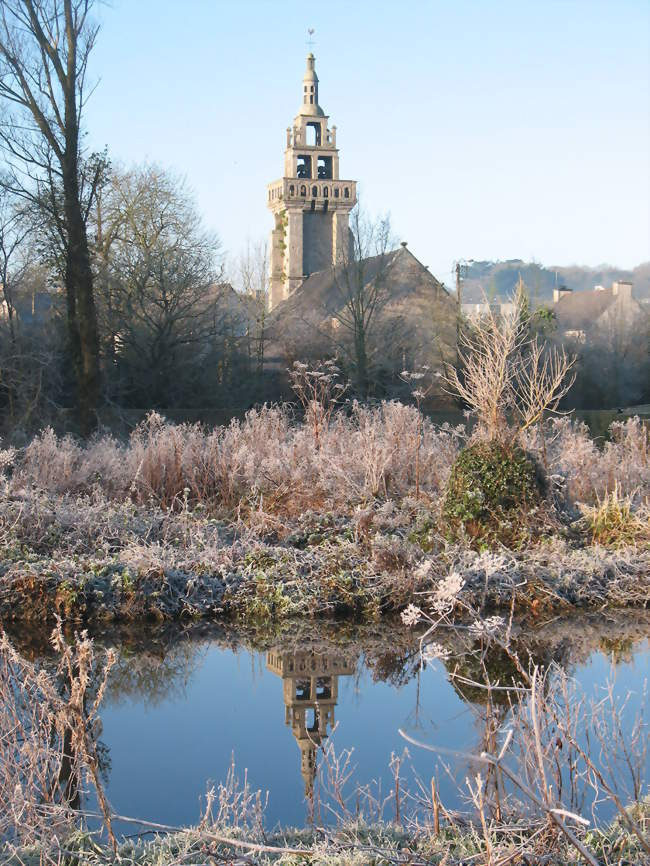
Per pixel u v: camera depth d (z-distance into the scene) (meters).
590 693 6.17
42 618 8.15
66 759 4.65
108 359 32.56
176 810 4.73
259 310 43.03
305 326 42.28
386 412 13.49
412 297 48.84
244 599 8.62
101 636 7.93
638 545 9.78
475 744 5.08
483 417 10.41
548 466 11.03
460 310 39.69
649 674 6.70
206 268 35.19
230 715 6.18
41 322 28.81
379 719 6.05
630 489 11.79
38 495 10.56
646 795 4.30
